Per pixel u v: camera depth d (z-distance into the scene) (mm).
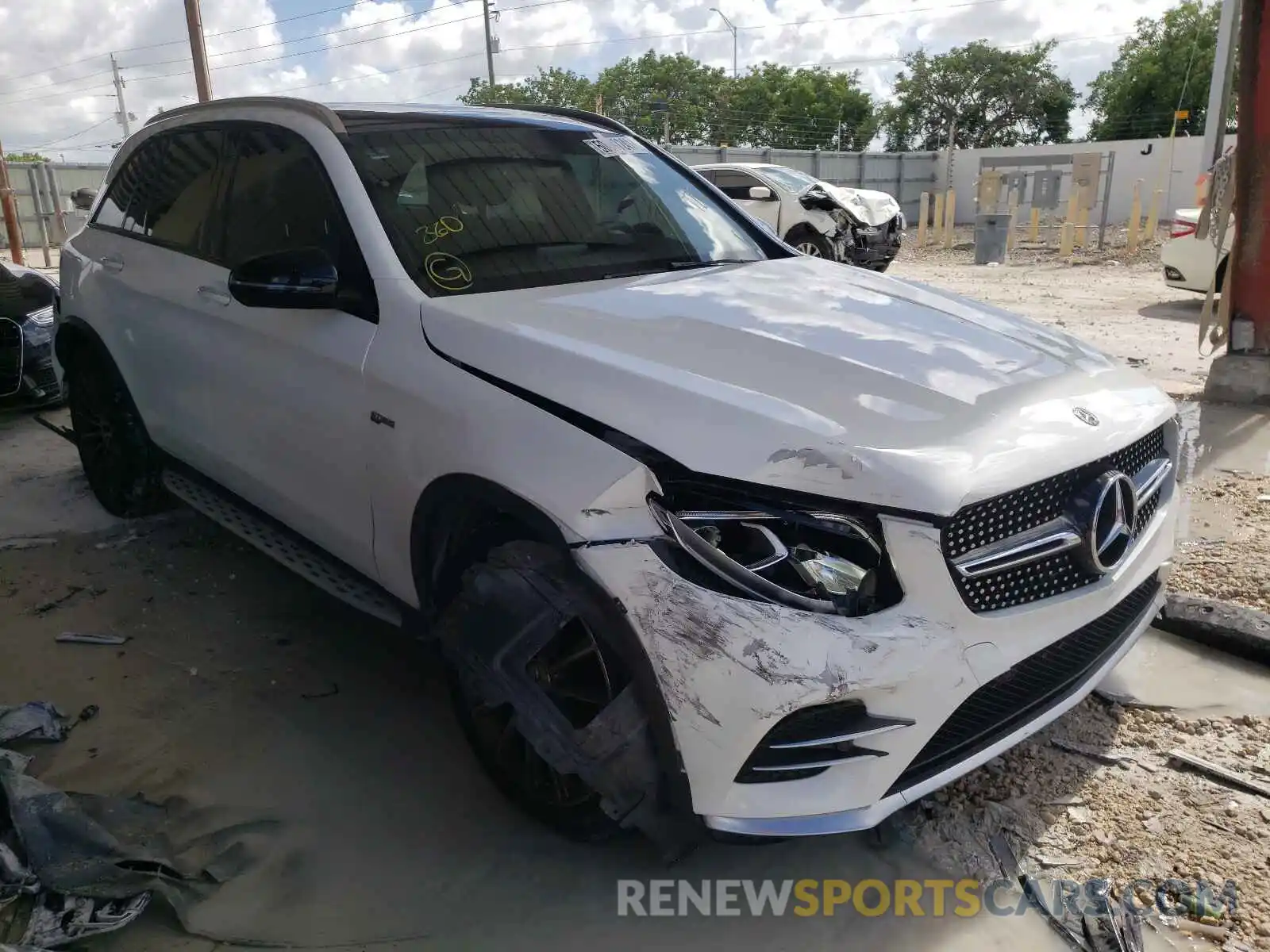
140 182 4309
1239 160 6051
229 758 2961
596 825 2469
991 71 56438
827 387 2328
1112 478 2379
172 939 2279
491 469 2359
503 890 2445
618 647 2111
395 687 3355
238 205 3568
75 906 2334
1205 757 2877
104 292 4242
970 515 2141
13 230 14930
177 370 3766
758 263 3525
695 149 29188
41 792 2553
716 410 2189
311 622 3799
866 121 60781
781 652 1971
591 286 2994
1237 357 6434
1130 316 10594
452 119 3543
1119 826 2607
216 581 4141
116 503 4688
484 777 2875
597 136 3848
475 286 2904
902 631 2049
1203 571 3943
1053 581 2328
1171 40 49125
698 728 2031
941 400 2342
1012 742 2373
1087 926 2281
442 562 2666
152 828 2631
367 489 2875
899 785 2168
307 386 3035
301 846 2588
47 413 6832
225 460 3629
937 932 2299
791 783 2082
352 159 3146
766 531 2068
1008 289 13602
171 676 3420
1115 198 30297
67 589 4059
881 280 3412
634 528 2115
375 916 2359
